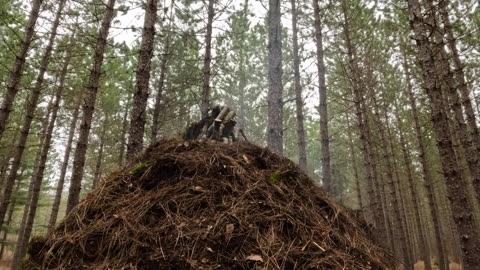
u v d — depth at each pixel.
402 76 14.33
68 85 11.63
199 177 3.15
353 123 17.20
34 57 9.76
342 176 25.45
